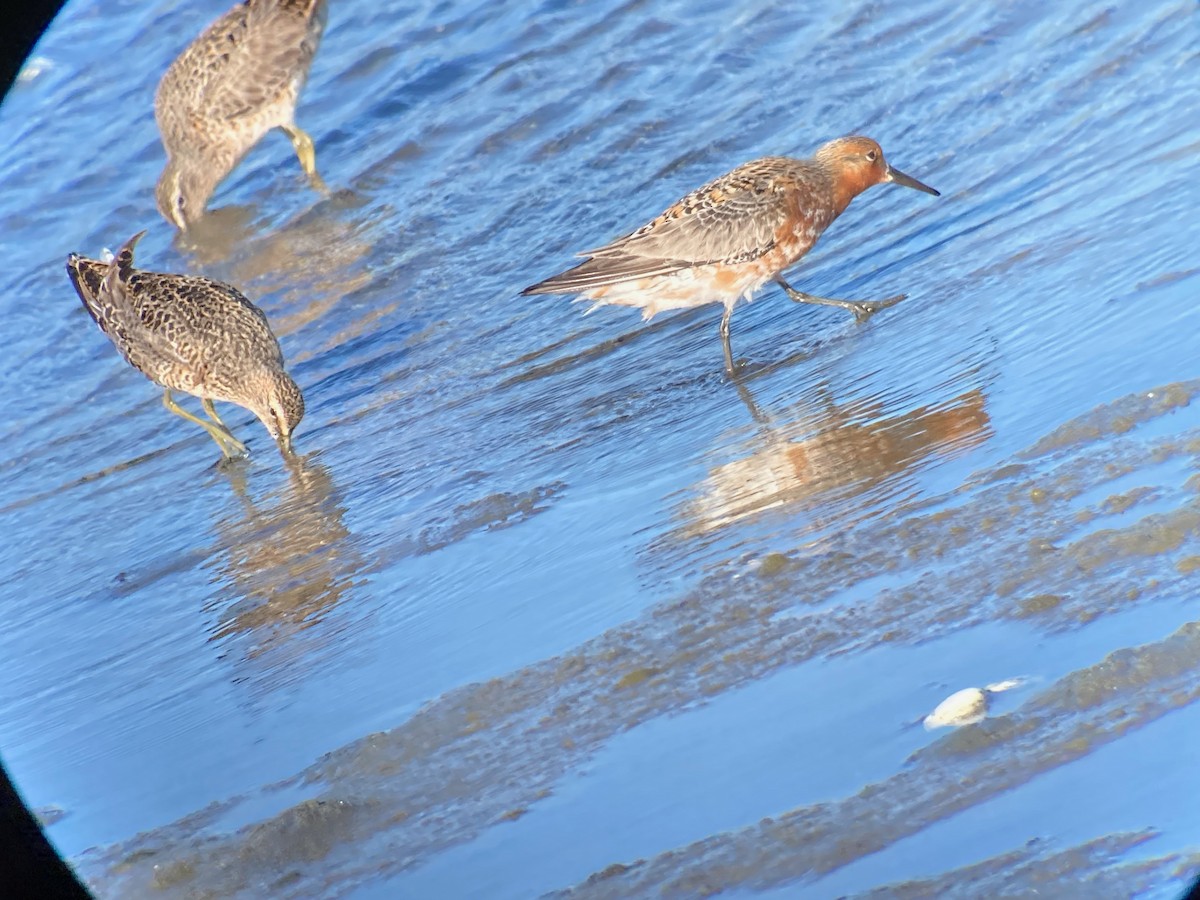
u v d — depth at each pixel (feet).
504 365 50.98
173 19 82.89
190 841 26.21
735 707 25.35
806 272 51.65
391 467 44.24
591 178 63.10
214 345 49.73
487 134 68.08
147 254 67.56
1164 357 33.32
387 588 35.45
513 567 34.37
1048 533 27.53
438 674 29.84
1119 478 28.76
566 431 43.11
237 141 69.36
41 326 63.52
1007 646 24.68
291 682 31.86
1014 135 56.44
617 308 53.88
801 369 43.24
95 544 44.83
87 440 54.34
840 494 32.78
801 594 28.35
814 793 22.57
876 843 21.11
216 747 29.71
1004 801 21.27
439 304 57.26
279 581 37.93
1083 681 22.98
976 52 63.98
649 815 23.21
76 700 34.24
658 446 40.01
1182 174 45.21
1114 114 54.65
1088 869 19.74
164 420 55.16
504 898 22.24
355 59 76.18
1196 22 59.21
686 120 65.31
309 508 42.73
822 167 48.65
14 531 47.39
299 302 60.18
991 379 36.35
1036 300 40.55
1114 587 25.29
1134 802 20.71
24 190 74.18
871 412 37.11
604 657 28.02
